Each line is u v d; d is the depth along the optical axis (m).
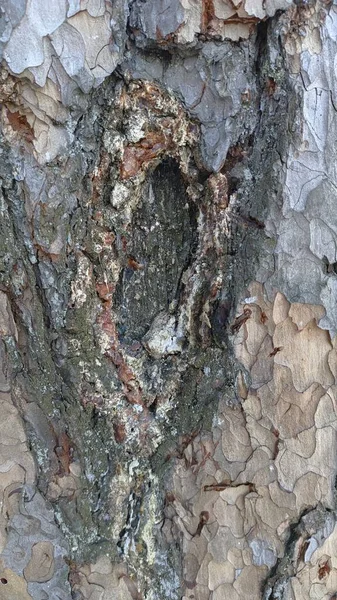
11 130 0.34
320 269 0.35
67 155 0.34
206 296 0.37
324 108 0.35
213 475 0.37
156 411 0.38
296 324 0.36
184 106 0.35
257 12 0.34
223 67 0.35
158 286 0.38
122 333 0.38
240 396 0.36
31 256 0.34
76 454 0.36
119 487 0.38
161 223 0.38
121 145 0.35
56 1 0.32
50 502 0.36
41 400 0.35
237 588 0.37
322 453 0.36
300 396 0.36
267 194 0.35
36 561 0.35
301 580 0.36
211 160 0.35
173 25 0.34
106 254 0.36
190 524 0.38
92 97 0.34
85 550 0.36
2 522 0.35
